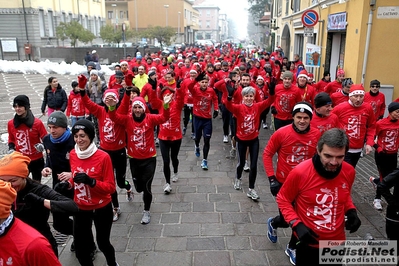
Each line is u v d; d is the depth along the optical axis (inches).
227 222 217.3
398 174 155.8
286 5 1046.4
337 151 112.6
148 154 214.2
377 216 221.5
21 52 1407.5
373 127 226.7
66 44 1624.0
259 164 322.3
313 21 496.4
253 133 242.7
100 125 226.8
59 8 1585.9
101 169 154.6
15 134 223.3
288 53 1093.1
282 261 177.6
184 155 350.0
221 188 269.0
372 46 409.1
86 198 152.3
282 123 328.5
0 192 86.0
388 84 414.9
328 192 122.4
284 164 178.1
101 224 157.9
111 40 1539.1
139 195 258.4
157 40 1950.1
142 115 210.7
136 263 177.9
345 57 461.4
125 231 208.4
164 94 213.0
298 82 330.6
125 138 232.2
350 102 227.0
